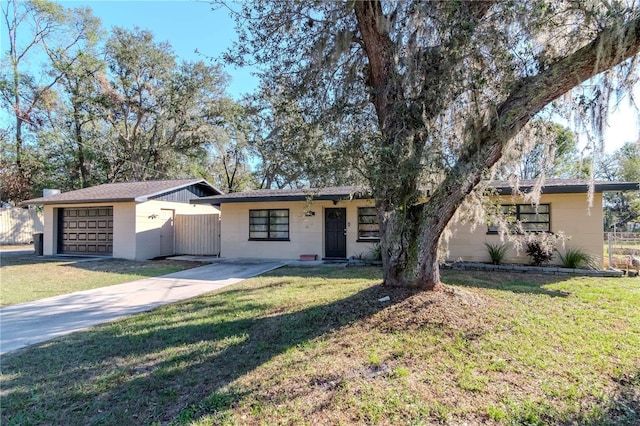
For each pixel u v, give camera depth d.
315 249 12.27
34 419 2.64
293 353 3.70
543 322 4.45
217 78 24.80
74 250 14.67
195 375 3.29
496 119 4.03
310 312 4.99
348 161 4.53
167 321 5.03
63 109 23.62
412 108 4.29
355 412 2.63
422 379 3.10
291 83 5.24
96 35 23.36
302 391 2.94
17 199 22.72
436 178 4.60
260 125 5.46
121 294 7.06
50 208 14.69
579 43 3.95
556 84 3.73
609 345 3.77
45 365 3.57
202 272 9.95
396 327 4.18
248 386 3.05
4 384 3.17
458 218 5.60
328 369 3.31
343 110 4.88
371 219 11.79
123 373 3.36
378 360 3.46
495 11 3.93
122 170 25.88
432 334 3.99
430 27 4.05
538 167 5.57
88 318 5.30
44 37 23.03
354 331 4.16
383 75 4.68
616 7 3.43
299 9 4.82
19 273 9.85
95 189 15.78
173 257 13.62
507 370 3.24
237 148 24.48
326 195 11.02
